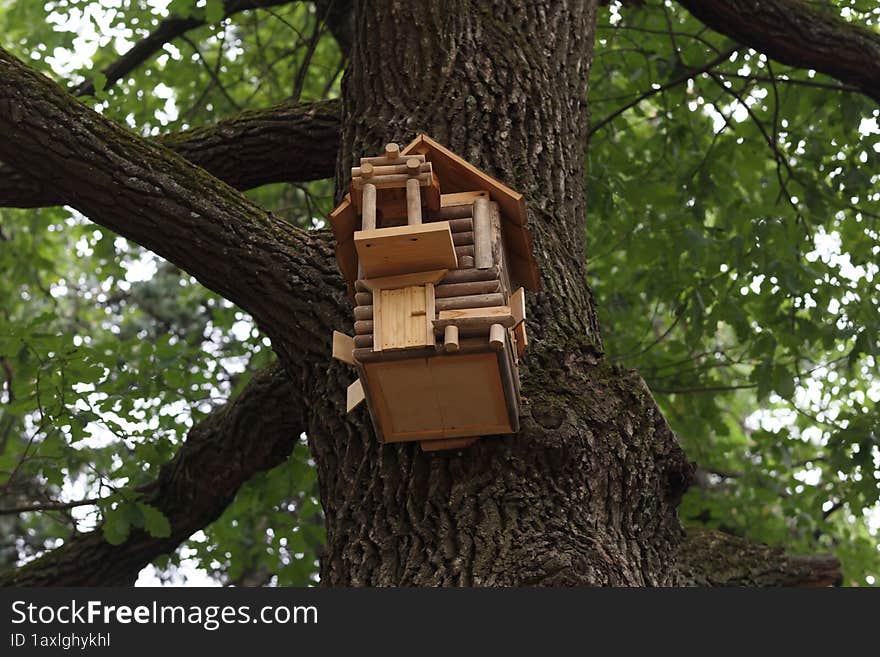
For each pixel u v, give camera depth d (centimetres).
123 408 609
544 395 384
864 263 776
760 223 731
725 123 772
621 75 852
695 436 841
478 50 486
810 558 557
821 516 841
